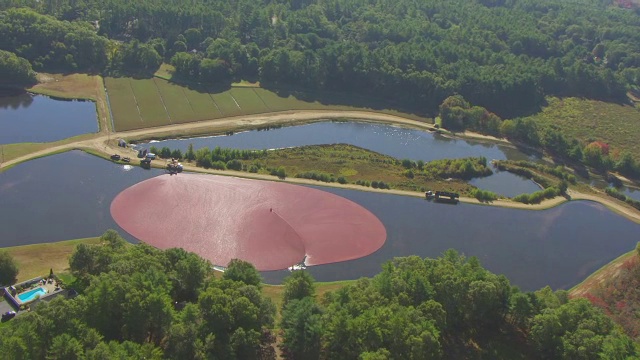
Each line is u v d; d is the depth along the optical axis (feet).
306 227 619.67
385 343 372.99
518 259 614.34
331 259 575.79
